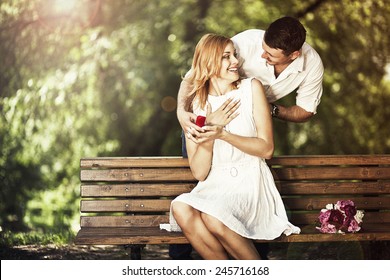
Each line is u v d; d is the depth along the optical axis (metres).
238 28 13.38
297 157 6.36
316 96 6.33
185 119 5.68
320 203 6.35
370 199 6.38
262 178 5.82
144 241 5.70
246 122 5.75
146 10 13.04
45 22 11.60
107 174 6.24
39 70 11.61
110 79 12.72
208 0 13.40
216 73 5.76
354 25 12.39
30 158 11.66
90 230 6.00
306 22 12.68
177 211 5.52
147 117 13.95
